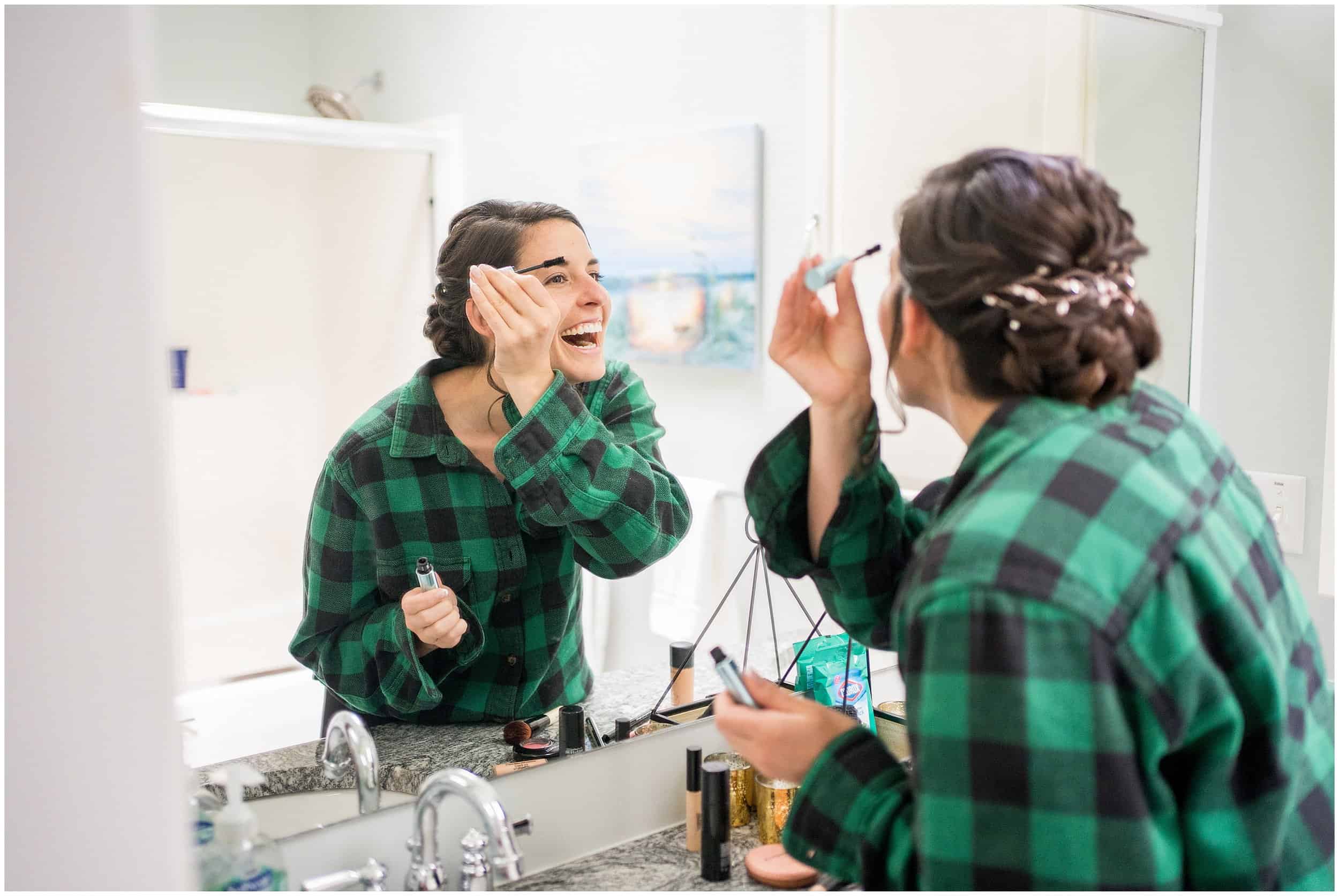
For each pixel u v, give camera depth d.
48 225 0.62
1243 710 0.68
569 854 1.14
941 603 0.62
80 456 0.63
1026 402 0.71
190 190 0.90
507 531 1.10
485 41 1.09
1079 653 0.60
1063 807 0.59
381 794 1.03
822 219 1.45
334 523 1.00
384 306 1.01
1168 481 0.67
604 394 1.21
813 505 0.94
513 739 1.11
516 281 1.05
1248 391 1.61
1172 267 1.62
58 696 0.63
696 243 1.31
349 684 1.01
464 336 1.06
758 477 0.96
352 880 0.96
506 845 0.87
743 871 1.09
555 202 1.17
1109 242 0.72
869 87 1.46
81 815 0.64
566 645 1.16
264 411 0.95
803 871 1.05
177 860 0.66
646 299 1.25
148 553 0.65
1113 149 1.59
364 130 1.00
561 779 1.14
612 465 1.12
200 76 0.90
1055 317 0.68
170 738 0.66
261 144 0.94
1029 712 0.59
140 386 0.65
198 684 0.92
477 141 1.09
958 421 0.78
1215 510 0.70
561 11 1.17
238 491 0.94
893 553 0.94
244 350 0.93
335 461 0.99
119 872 0.65
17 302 0.61
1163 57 1.60
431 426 1.04
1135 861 0.60
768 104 1.38
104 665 0.64
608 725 1.20
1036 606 0.60
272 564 0.96
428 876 0.95
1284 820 0.69
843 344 0.91
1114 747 0.60
